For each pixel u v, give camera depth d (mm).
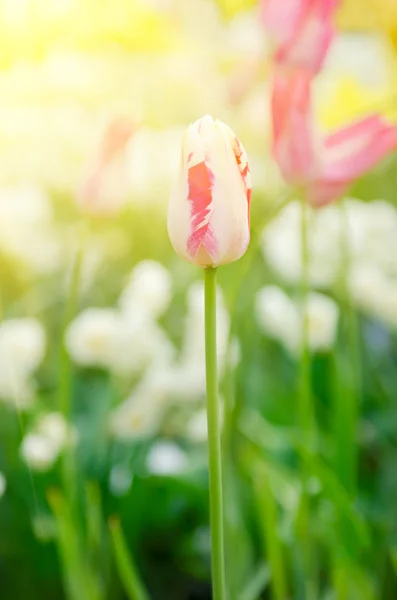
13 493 1446
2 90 2096
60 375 1204
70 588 1166
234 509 1209
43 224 1913
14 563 1461
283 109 1117
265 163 2078
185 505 1521
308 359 1186
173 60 2246
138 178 2096
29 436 1386
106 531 1414
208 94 2201
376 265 1710
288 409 1642
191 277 2008
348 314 1355
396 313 1637
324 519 1237
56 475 1430
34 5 1952
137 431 1448
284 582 1166
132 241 2164
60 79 2131
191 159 889
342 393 1327
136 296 1542
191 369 1466
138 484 1448
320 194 1137
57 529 1175
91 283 2002
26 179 2178
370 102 2230
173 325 1931
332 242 1646
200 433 1510
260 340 1813
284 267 1655
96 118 2189
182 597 1494
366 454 1695
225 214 892
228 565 1203
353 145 1129
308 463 1178
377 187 2295
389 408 1690
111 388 1587
